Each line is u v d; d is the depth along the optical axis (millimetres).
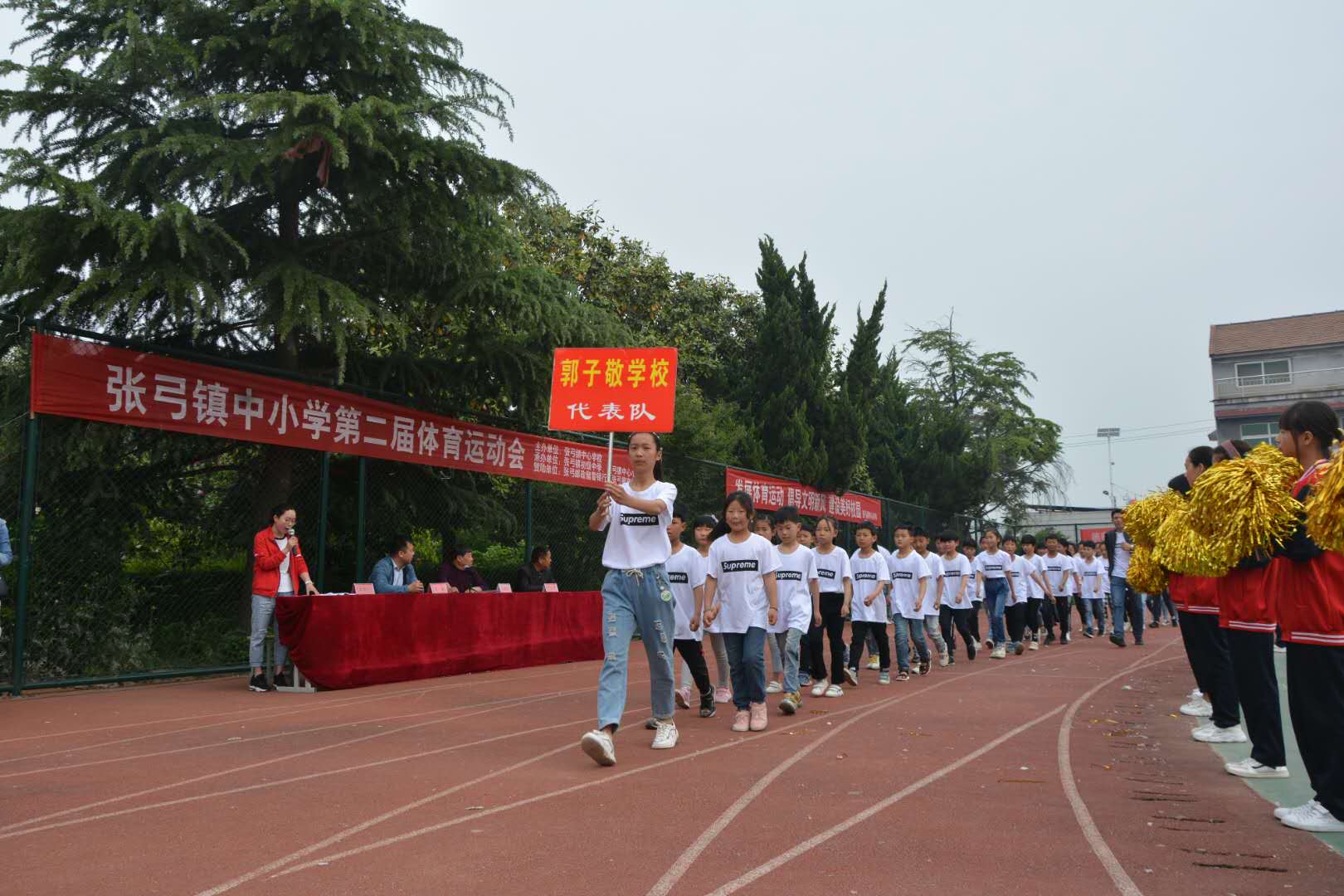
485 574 18672
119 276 11211
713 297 30953
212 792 5270
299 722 8117
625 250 28547
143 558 12844
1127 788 5410
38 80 11742
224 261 12297
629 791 5289
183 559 13297
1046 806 4965
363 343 16984
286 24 13367
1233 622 5699
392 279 14828
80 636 11203
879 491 33781
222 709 8938
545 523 17781
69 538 11367
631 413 6578
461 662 12062
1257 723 5637
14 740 7164
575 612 14359
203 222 11547
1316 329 47344
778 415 25328
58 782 5559
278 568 10742
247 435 11758
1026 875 3807
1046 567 17734
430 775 5758
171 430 10977
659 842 4262
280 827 4516
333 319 12688
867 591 11312
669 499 6449
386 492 14586
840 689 10125
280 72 14047
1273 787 5387
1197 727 7512
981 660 14547
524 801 5039
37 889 3629
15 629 9938
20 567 9883
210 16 13055
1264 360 47000
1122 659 14391
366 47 13594
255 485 13664
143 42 11836
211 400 11383
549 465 16438
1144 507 6977
